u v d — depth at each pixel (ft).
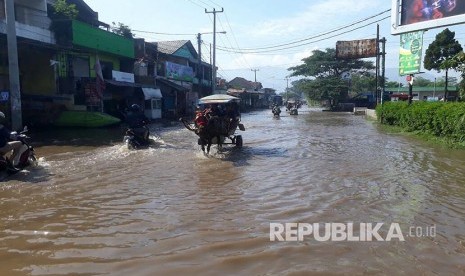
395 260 14.28
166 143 50.67
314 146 48.73
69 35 73.31
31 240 16.31
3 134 30.35
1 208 20.92
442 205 21.38
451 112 48.88
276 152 43.04
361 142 53.01
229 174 30.22
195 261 14.19
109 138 55.67
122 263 14.03
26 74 73.26
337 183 26.91
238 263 14.02
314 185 26.30
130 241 16.15
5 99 59.11
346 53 123.85
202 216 19.44
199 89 138.82
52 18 76.23
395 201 22.18
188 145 48.75
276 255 14.70
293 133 68.33
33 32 66.69
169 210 20.52
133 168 32.58
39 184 26.48
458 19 33.81
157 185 26.37
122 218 19.19
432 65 86.33
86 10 91.56
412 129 65.77
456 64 61.00
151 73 112.78
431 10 35.76
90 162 35.40
